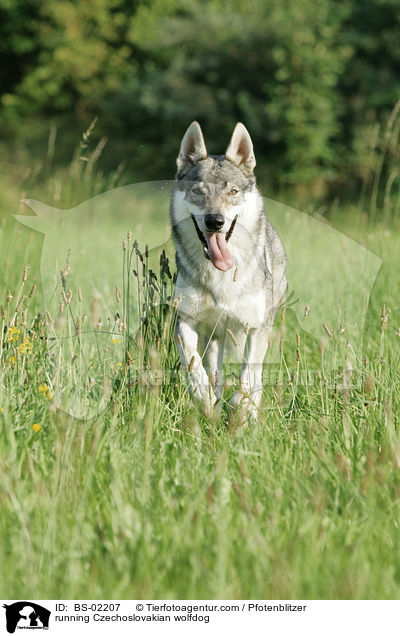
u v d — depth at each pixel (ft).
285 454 19.86
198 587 14.34
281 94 119.96
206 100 129.18
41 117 171.12
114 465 18.12
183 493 17.49
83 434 18.83
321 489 16.78
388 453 19.44
